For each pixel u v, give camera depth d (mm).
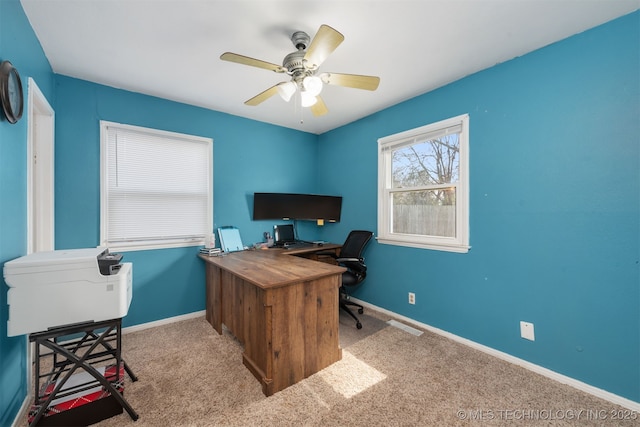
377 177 3191
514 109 2043
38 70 1828
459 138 2408
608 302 1643
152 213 2760
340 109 3115
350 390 1730
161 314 2771
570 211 1785
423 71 2258
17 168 1480
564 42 1806
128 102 2602
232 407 1579
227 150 3236
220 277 2531
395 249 2973
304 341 1859
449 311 2475
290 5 1529
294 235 3783
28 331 1306
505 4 1517
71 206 2342
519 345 2021
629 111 1568
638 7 1521
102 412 1473
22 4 1501
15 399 1443
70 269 1386
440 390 1725
